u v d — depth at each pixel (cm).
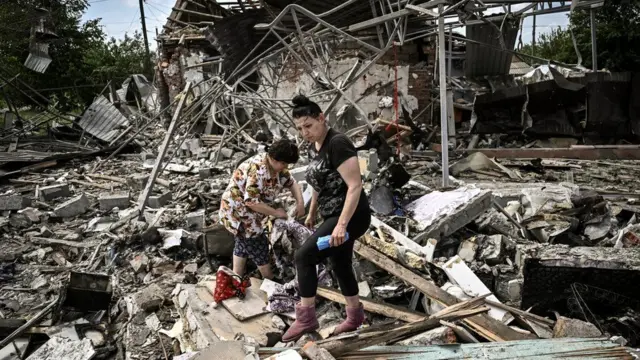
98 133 1587
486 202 483
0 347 377
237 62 1162
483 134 1283
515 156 1098
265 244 401
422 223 461
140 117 1731
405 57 1316
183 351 332
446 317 282
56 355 348
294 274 404
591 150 1083
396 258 389
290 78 1408
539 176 898
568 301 340
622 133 1198
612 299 330
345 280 295
